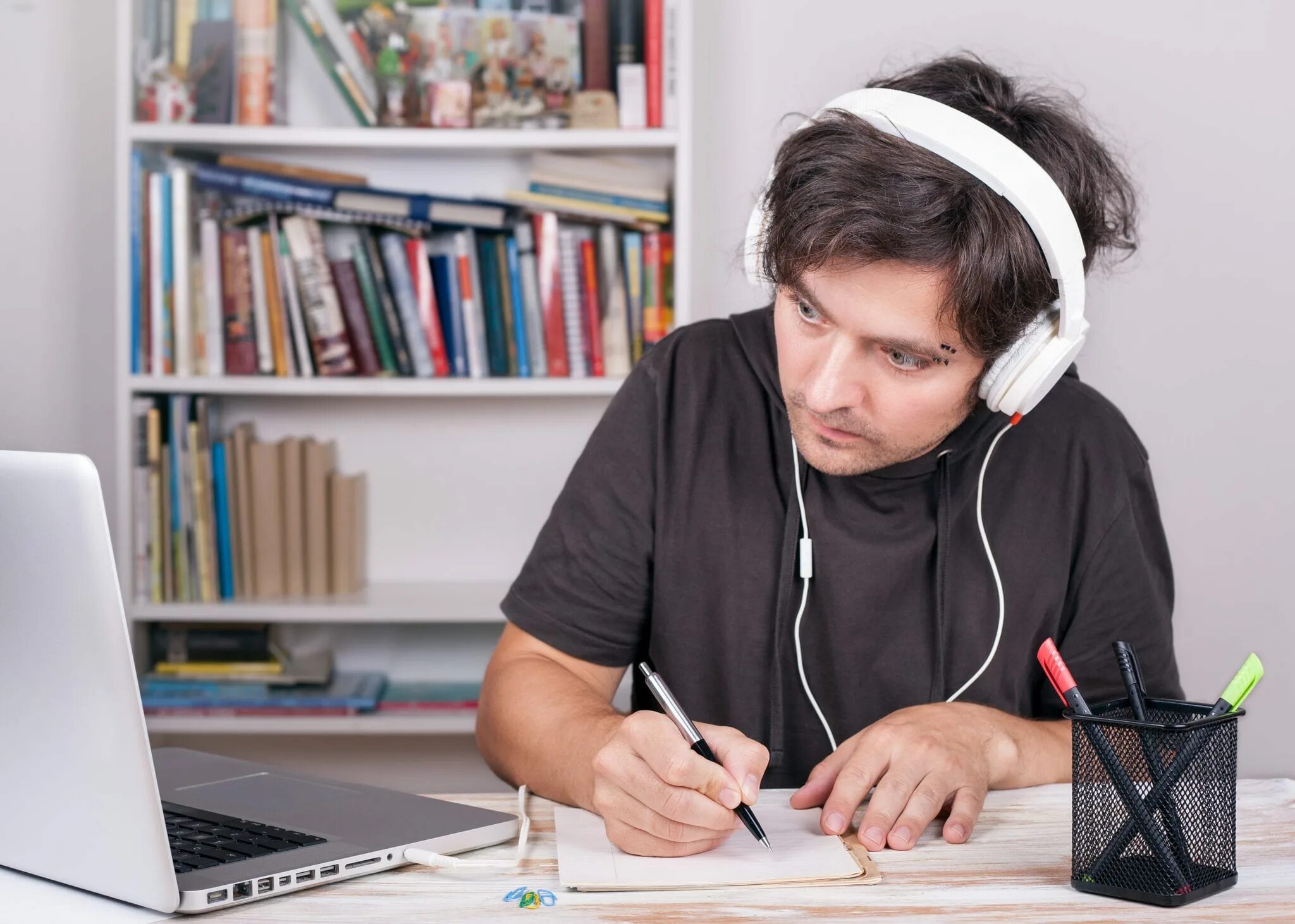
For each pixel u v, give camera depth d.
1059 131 1.01
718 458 1.28
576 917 0.74
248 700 2.27
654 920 0.73
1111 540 1.27
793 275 0.93
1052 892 0.78
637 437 1.29
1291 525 2.54
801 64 2.48
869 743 0.97
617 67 2.29
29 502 0.71
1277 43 2.47
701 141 2.48
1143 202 2.50
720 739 0.88
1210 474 2.54
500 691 1.16
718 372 1.31
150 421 2.28
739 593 1.26
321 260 2.29
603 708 1.09
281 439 2.51
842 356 0.95
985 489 1.26
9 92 2.46
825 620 1.25
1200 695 2.57
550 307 2.30
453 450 2.54
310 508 2.35
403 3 2.27
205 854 0.81
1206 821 0.77
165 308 2.27
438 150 2.40
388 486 2.54
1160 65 2.48
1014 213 0.90
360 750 2.52
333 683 2.40
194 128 2.24
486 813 0.93
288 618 2.25
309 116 2.41
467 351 2.32
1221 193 2.49
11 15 2.45
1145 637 1.29
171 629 2.33
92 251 2.48
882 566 1.23
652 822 0.84
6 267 2.48
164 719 2.25
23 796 0.78
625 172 2.31
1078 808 0.78
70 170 2.47
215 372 2.29
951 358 0.94
